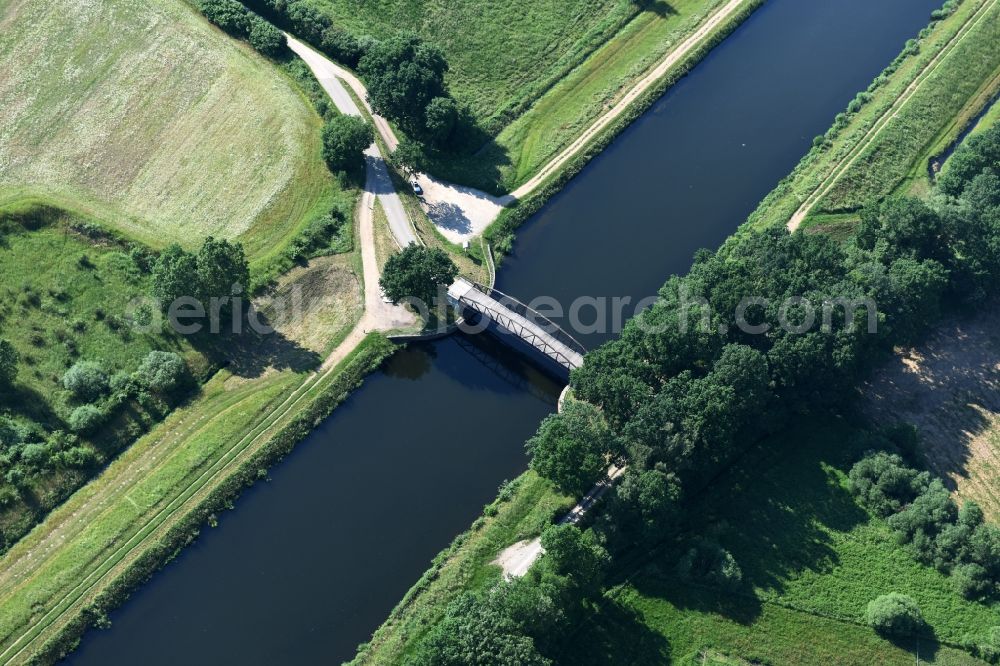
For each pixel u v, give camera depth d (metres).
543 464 156.88
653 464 159.25
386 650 148.88
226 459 171.00
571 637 150.38
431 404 182.25
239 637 154.25
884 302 180.00
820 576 157.88
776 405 174.00
